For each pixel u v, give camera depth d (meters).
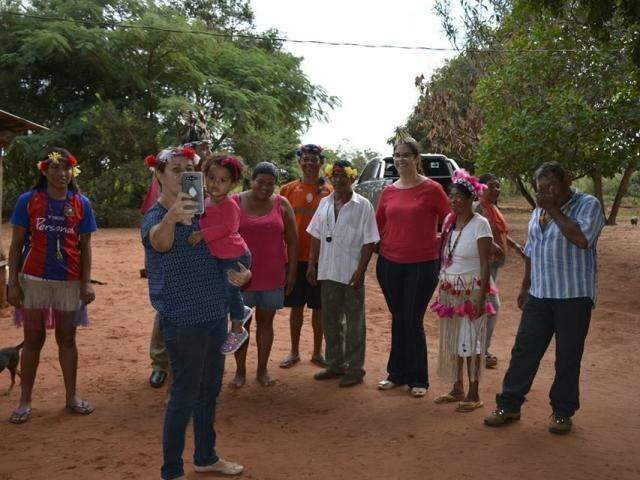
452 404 5.54
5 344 7.28
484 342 5.42
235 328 4.16
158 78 29.17
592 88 15.00
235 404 5.54
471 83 21.81
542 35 15.50
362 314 6.04
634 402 5.68
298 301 6.51
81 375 6.25
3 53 26.75
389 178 14.73
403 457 4.43
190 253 3.62
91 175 27.75
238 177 3.89
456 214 5.46
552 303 4.89
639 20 9.59
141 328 8.19
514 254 15.38
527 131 15.19
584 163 15.84
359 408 5.45
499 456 4.45
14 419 4.98
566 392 4.85
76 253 5.07
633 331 8.36
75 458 4.36
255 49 32.06
